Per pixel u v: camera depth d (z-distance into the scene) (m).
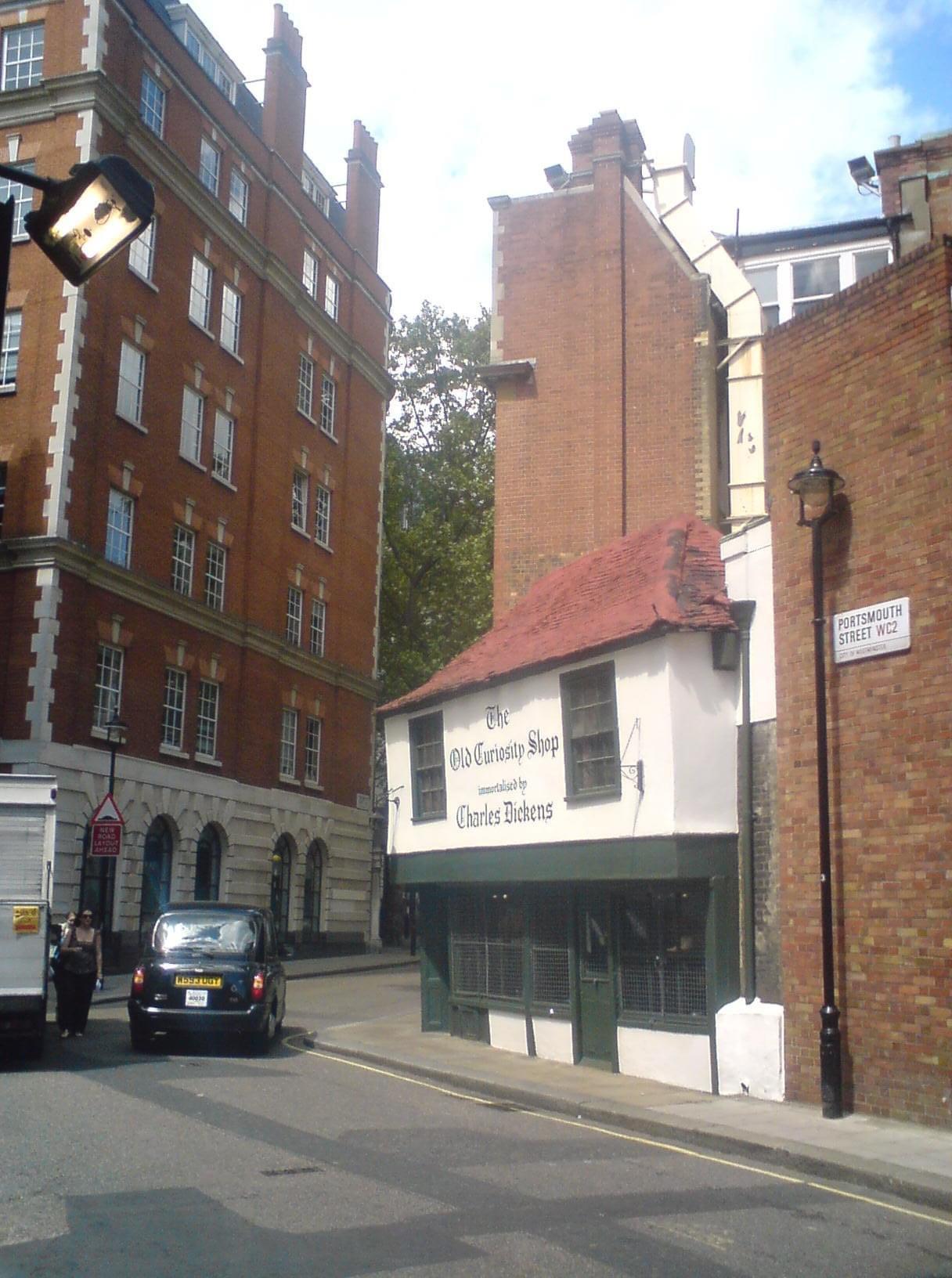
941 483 11.38
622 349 22.17
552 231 23.33
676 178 22.84
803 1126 10.83
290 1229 7.03
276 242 37.53
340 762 40.56
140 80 31.39
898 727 11.53
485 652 18.83
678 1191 8.60
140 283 30.94
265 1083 13.15
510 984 16.83
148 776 30.22
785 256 22.44
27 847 14.14
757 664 13.51
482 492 46.84
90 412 28.75
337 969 33.84
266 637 35.66
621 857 14.01
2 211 6.04
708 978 13.12
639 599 14.91
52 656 26.98
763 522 13.66
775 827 13.03
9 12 30.52
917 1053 10.92
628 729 14.09
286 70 39.06
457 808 17.73
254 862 34.94
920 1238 7.61
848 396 12.53
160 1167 8.59
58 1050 15.61
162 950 16.02
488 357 47.91
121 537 30.05
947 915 10.80
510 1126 11.26
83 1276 6.09
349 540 41.62
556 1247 6.88
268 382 36.81
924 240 21.09
